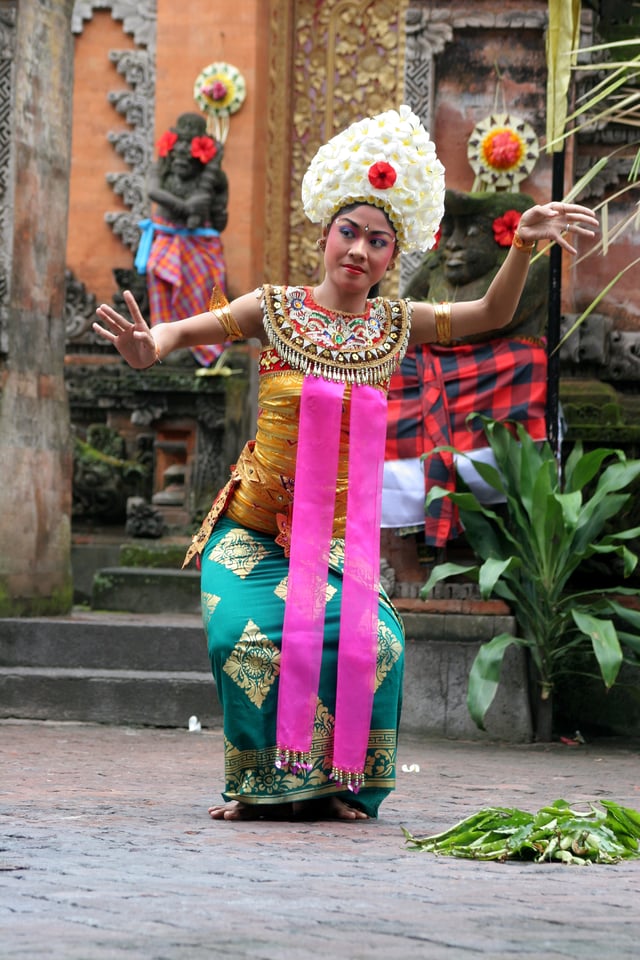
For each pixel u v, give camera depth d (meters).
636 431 10.19
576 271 10.97
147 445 16.78
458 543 10.02
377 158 5.45
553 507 8.96
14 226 11.27
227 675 5.23
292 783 5.18
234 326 5.43
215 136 16.89
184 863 3.96
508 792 6.55
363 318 5.52
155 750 8.30
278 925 2.98
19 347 11.30
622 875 3.98
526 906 3.33
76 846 4.29
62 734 9.08
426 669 9.60
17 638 10.45
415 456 9.78
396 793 6.41
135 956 2.61
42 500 11.50
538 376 9.73
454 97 10.74
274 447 5.43
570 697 9.80
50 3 11.73
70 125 12.15
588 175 8.24
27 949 2.68
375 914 3.15
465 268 10.00
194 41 17.03
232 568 5.41
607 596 9.91
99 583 13.52
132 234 18.28
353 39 17.22
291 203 17.48
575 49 9.36
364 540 5.38
